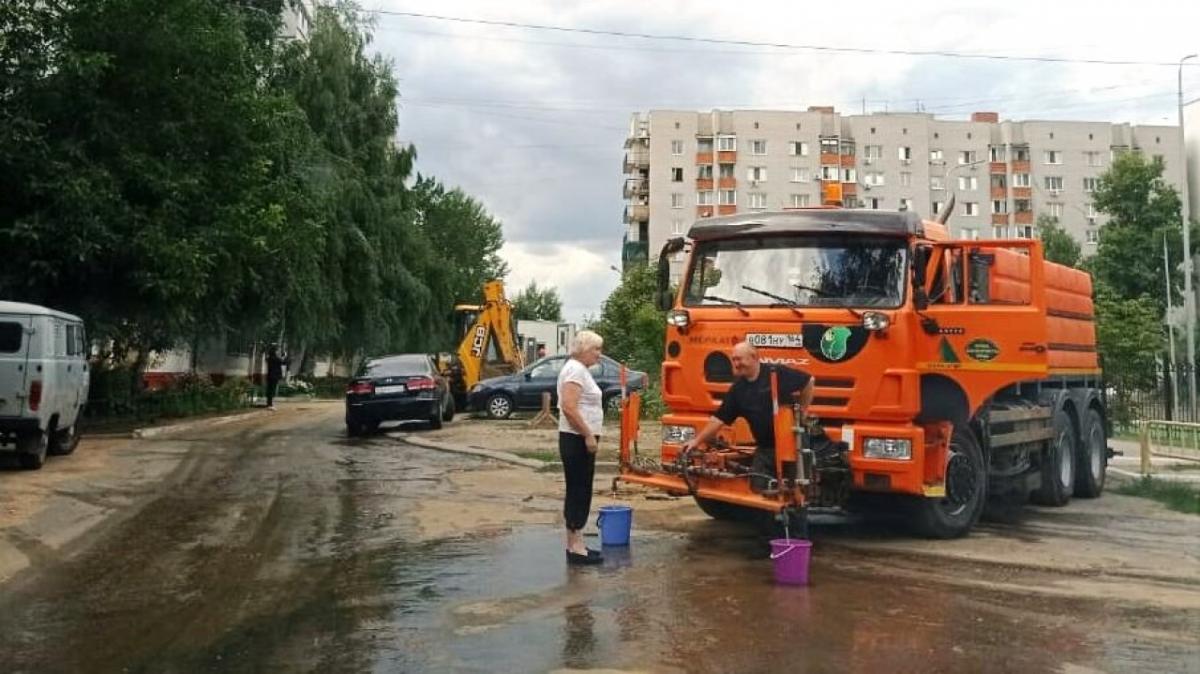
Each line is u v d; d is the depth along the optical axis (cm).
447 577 794
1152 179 5262
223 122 1995
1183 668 574
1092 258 5378
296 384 4319
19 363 1345
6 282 1855
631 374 2498
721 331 970
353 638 626
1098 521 1111
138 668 569
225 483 1332
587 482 850
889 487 901
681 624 656
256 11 2425
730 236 991
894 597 734
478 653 593
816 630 644
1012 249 976
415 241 3984
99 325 2031
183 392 2756
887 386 902
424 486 1312
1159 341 2386
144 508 1127
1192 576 817
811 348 924
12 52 1853
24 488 1226
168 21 1905
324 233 2567
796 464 844
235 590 755
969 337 945
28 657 590
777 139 8194
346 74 3362
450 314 4750
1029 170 8250
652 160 8212
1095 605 718
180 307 2069
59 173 1798
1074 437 1285
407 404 2062
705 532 1005
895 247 933
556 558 868
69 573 810
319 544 932
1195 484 1393
